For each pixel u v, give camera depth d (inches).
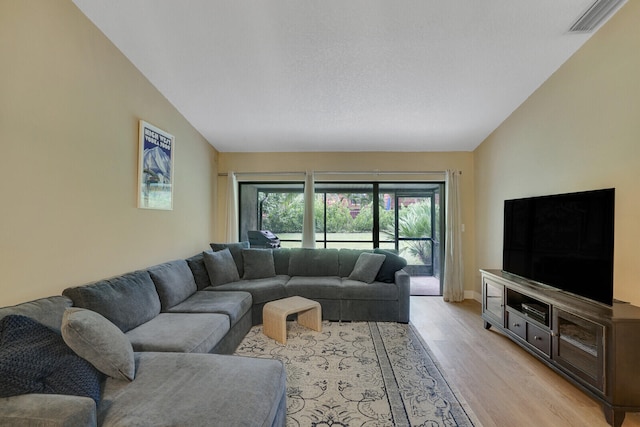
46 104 72.6
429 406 74.5
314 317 125.1
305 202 179.8
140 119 109.0
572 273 89.7
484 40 92.4
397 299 136.1
